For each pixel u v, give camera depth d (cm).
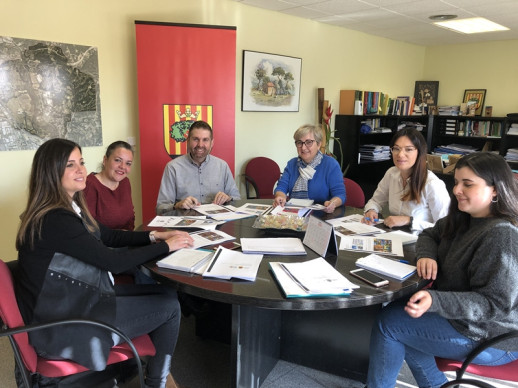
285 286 127
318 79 483
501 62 572
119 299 148
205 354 208
